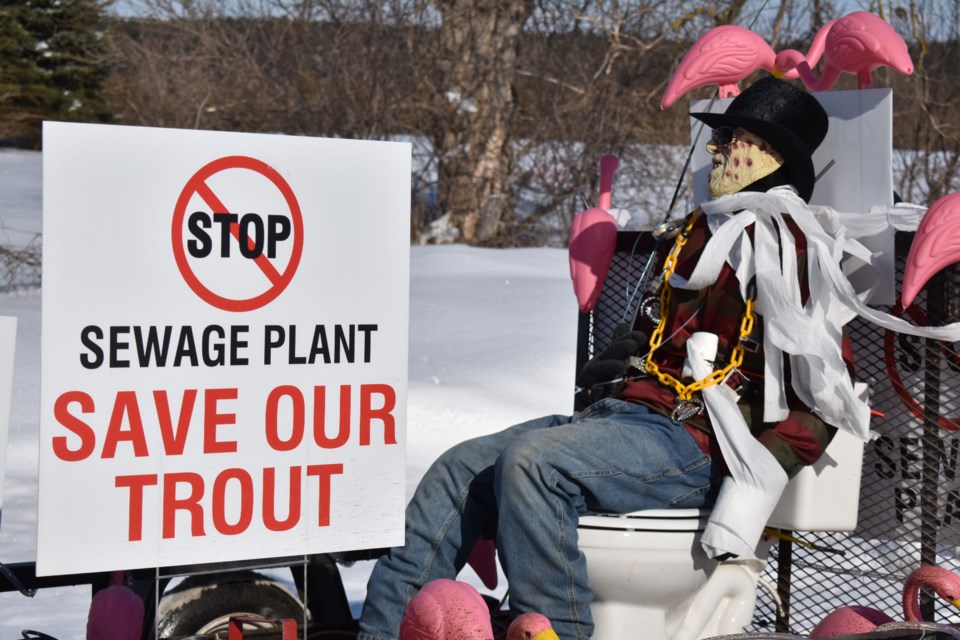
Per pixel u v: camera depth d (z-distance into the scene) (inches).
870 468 136.1
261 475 103.3
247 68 700.0
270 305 103.0
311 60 692.1
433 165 750.5
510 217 711.7
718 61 139.5
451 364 321.7
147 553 99.6
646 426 119.4
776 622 138.1
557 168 702.5
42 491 96.1
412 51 685.9
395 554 122.5
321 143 104.2
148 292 98.7
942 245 118.0
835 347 117.9
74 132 96.1
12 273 469.7
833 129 134.7
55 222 95.7
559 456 113.8
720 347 123.1
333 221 104.9
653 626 119.6
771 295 118.9
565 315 398.3
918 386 131.2
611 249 142.5
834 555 137.9
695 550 118.3
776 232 122.6
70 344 96.4
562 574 113.0
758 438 119.7
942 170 528.4
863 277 129.3
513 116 714.2
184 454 100.6
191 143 99.7
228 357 101.7
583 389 134.3
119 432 98.3
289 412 104.2
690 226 130.9
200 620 118.0
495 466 117.2
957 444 130.6
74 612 159.0
